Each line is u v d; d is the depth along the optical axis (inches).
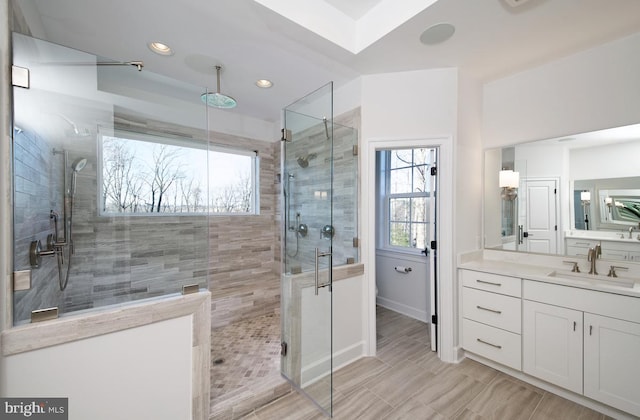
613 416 60.0
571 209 80.7
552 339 67.5
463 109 88.0
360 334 88.5
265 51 75.9
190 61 82.0
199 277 69.7
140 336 47.9
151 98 71.0
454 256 85.3
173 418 51.4
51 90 52.8
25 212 45.1
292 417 61.7
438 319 87.3
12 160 40.1
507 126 92.4
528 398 67.1
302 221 72.6
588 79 75.5
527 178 88.7
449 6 57.7
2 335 36.9
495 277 77.9
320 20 68.1
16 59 42.0
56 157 59.2
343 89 97.3
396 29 65.6
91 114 64.5
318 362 64.5
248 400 63.5
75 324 41.9
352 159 92.0
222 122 126.7
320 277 64.9
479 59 80.3
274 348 90.7
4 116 37.9
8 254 38.4
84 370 42.9
